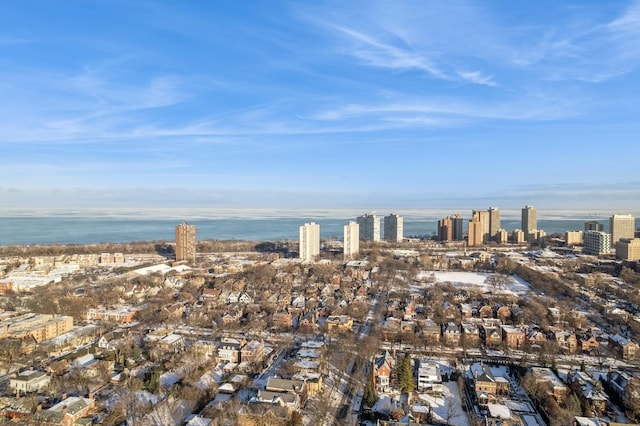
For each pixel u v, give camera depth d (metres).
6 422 198.12
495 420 198.12
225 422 197.00
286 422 199.75
